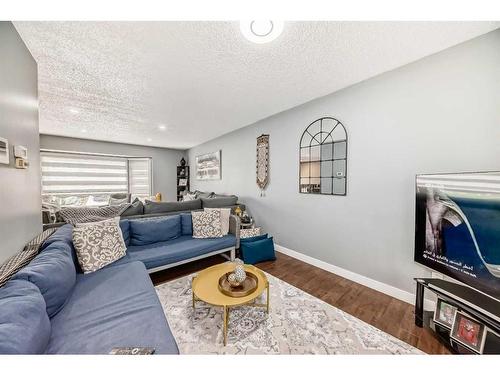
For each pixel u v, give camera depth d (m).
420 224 1.64
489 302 1.22
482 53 1.45
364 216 2.17
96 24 1.30
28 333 0.77
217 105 2.79
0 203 1.12
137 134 4.50
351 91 2.23
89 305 1.25
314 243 2.70
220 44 1.52
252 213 3.81
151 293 1.40
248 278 1.71
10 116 1.24
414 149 1.79
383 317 1.66
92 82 2.11
